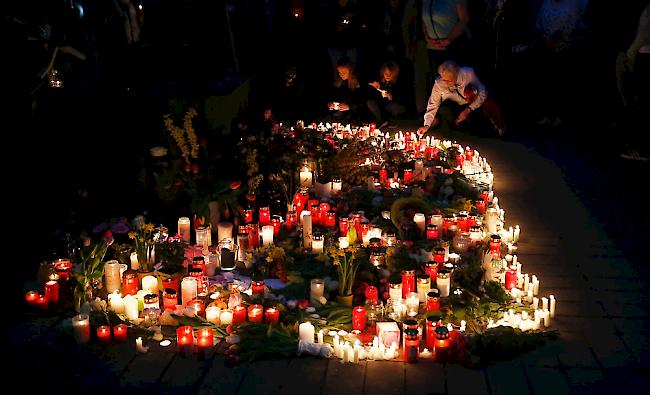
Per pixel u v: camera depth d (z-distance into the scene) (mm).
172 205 8086
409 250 7176
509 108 13797
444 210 8414
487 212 8195
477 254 7254
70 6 8188
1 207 7477
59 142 8148
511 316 6156
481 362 5613
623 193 9797
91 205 7895
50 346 5895
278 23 13250
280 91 13133
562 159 11391
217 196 8016
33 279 6910
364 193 8797
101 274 6660
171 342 5957
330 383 5352
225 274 6914
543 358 5684
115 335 5945
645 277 7215
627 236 8305
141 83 9438
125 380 5445
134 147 8273
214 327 6051
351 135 11281
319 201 8406
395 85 13812
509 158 11469
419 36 12961
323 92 13492
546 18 13492
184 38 11352
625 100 11852
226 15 11766
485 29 13711
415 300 6227
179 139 7918
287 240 7656
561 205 9367
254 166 8164
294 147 8836
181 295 6680
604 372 5488
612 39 13445
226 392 5273
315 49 13383
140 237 6961
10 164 7629
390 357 5660
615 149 11727
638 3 13094
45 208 7727
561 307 6570
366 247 7316
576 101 13414
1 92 7453
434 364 5594
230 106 8320
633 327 6180
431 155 10508
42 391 5320
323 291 6500
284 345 5750
